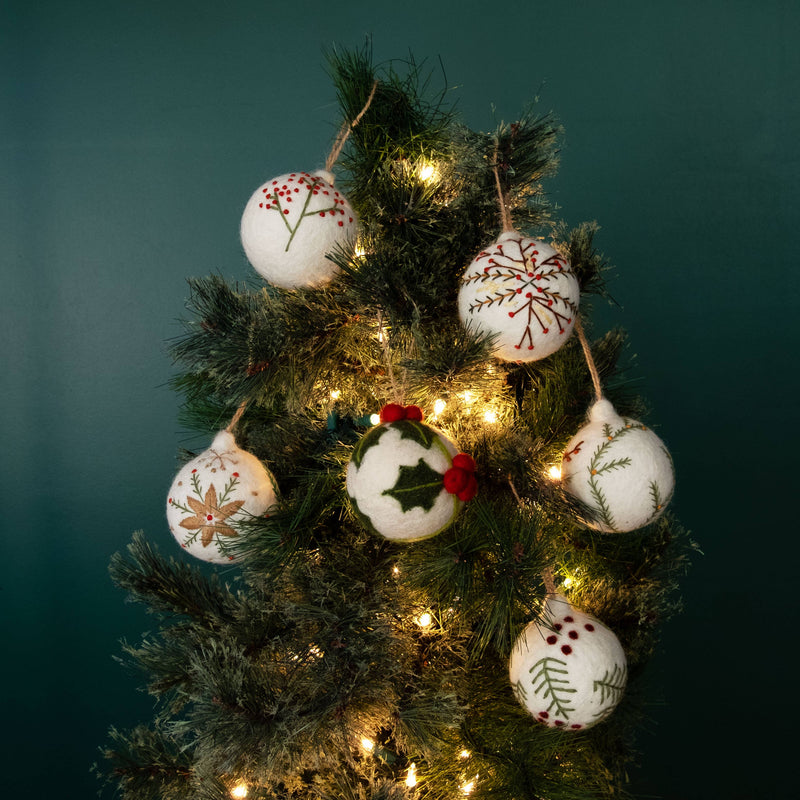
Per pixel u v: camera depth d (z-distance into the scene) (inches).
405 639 32.1
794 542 58.5
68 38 59.7
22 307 60.6
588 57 57.9
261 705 29.3
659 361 58.6
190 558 59.7
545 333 27.7
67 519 60.7
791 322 58.1
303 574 31.1
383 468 26.8
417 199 30.5
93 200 60.0
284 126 59.1
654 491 28.5
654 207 58.1
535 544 27.9
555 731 32.3
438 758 33.1
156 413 60.2
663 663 59.1
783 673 58.9
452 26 58.2
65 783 60.9
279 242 29.1
